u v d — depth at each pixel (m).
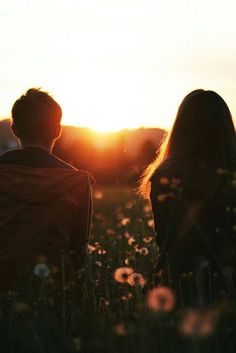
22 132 4.89
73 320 3.86
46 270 3.89
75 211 4.80
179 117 4.70
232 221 4.39
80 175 4.84
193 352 3.09
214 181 4.42
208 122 4.59
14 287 4.38
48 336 3.61
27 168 4.75
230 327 3.74
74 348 3.35
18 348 3.53
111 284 4.67
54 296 4.39
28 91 4.92
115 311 3.99
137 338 3.26
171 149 4.71
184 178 4.45
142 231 7.12
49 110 4.86
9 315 3.90
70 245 4.88
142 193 5.25
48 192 4.70
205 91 4.71
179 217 4.43
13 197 4.66
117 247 6.99
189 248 4.36
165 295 2.71
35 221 4.65
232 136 4.64
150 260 5.39
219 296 4.16
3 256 4.56
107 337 3.50
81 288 4.58
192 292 4.25
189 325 2.49
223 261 4.32
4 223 4.62
